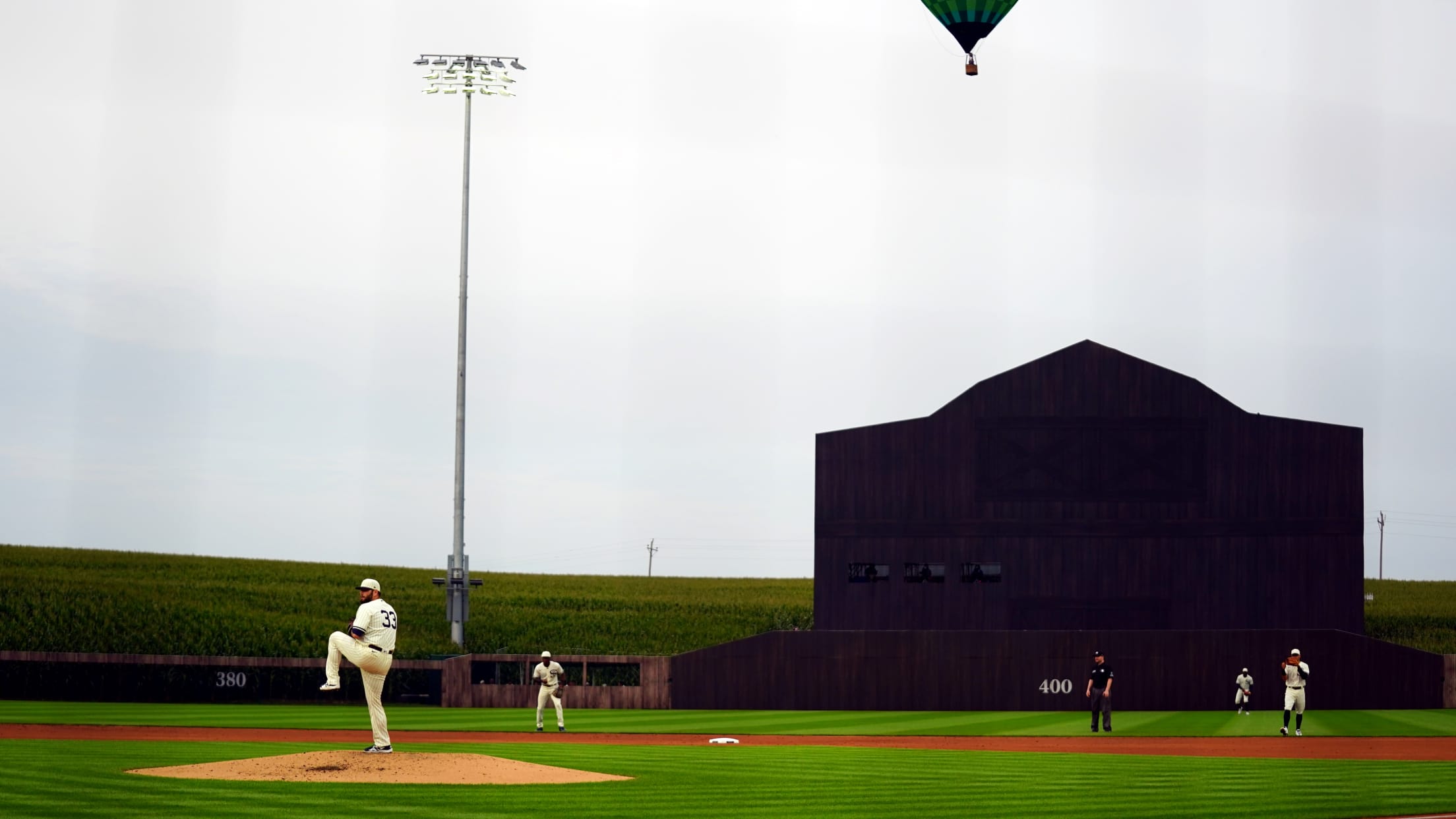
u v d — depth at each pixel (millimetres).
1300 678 39031
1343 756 31375
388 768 21062
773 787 21375
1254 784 23125
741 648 54844
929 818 17984
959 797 20406
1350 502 57125
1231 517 57625
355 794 18562
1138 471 58125
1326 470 57344
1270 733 40562
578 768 23844
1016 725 44281
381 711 22406
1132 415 58312
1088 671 53312
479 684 55688
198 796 18062
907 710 53781
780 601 111562
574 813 17438
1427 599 115812
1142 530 57969
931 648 54094
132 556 113188
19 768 21438
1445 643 95125
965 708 53594
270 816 16422
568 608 102312
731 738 36531
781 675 54594
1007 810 19016
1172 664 53125
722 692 54750
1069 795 21031
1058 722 45875
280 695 56094
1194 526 57750
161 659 55688
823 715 50156
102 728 38719
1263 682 52781
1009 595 58312
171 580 102312
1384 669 52750
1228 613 57375
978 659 53844
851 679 54281
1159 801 20422
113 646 76125
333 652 21812
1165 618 57594
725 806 18781
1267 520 57469
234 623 82188
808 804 19219
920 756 29281
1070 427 58531
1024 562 58344
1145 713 50906
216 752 25609
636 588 118812
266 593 96062
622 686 55375
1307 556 57188
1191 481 57906
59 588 89562
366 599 22156
